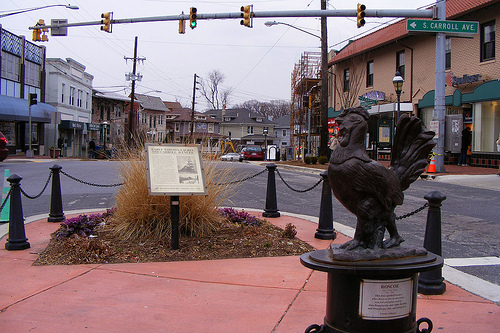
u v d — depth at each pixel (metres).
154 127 63.41
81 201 10.79
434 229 4.42
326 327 2.71
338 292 2.60
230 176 9.20
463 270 5.36
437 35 16.77
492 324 3.62
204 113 85.12
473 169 18.53
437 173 16.77
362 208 2.73
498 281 4.93
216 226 6.92
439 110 17.05
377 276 2.50
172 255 5.70
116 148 9.35
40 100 37.59
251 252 5.87
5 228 7.37
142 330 3.48
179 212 6.43
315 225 7.91
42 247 6.12
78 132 42.50
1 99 29.72
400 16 15.73
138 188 6.39
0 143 19.80
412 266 2.51
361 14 15.30
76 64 43.00
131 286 4.54
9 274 4.92
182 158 6.07
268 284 4.63
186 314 3.81
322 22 23.67
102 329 3.49
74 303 4.05
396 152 3.04
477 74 19.61
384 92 26.86
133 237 6.34
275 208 8.70
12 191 6.02
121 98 53.38
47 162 25.69
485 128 19.72
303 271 5.09
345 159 2.73
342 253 2.60
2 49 31.75
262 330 3.49
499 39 18.80
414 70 24.16
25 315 3.76
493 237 7.16
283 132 82.50
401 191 2.96
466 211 9.50
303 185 14.65
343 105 30.84
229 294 4.32
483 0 19.31
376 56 27.69
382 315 2.52
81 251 5.57
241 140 79.62
